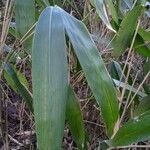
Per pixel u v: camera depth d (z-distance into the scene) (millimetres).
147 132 309
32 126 551
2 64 443
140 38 404
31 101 405
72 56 460
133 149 447
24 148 564
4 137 524
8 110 647
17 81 404
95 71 308
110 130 338
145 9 405
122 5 472
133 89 422
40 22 291
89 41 311
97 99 311
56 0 484
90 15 525
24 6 374
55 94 266
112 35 470
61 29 292
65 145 555
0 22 486
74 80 488
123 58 559
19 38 412
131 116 443
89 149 467
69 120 345
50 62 273
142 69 535
